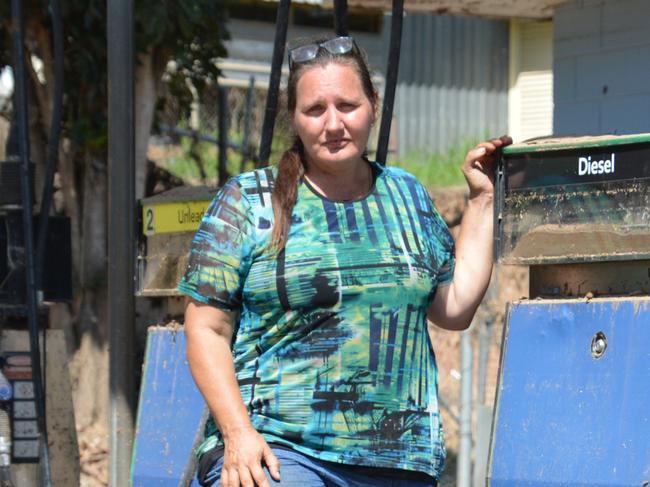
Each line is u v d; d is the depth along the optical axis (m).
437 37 16.34
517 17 9.35
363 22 16.22
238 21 14.92
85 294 9.05
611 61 6.98
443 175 15.23
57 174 9.82
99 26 8.67
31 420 6.56
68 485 6.67
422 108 16.22
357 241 3.58
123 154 6.10
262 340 3.61
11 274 6.61
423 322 3.68
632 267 4.20
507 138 4.22
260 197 3.63
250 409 3.60
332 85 3.56
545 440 4.20
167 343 5.85
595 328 4.15
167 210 5.99
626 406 4.01
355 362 3.53
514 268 12.27
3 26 8.98
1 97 10.75
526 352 4.32
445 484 8.94
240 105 14.10
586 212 4.22
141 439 5.81
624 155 4.14
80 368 9.03
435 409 3.68
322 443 3.53
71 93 8.82
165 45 8.80
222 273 3.59
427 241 3.70
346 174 3.65
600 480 4.02
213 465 3.70
